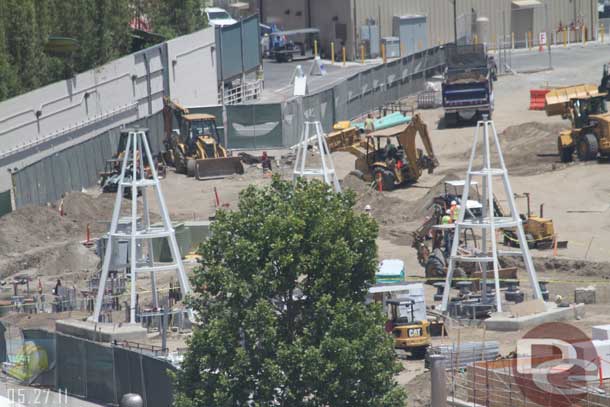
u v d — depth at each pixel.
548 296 195.50
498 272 194.62
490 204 188.00
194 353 141.25
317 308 139.00
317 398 138.25
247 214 147.00
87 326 188.25
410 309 173.88
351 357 136.12
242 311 140.50
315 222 144.12
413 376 163.00
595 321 180.62
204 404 139.12
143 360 160.50
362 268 144.38
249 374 139.25
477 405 145.50
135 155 190.75
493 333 178.50
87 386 169.88
